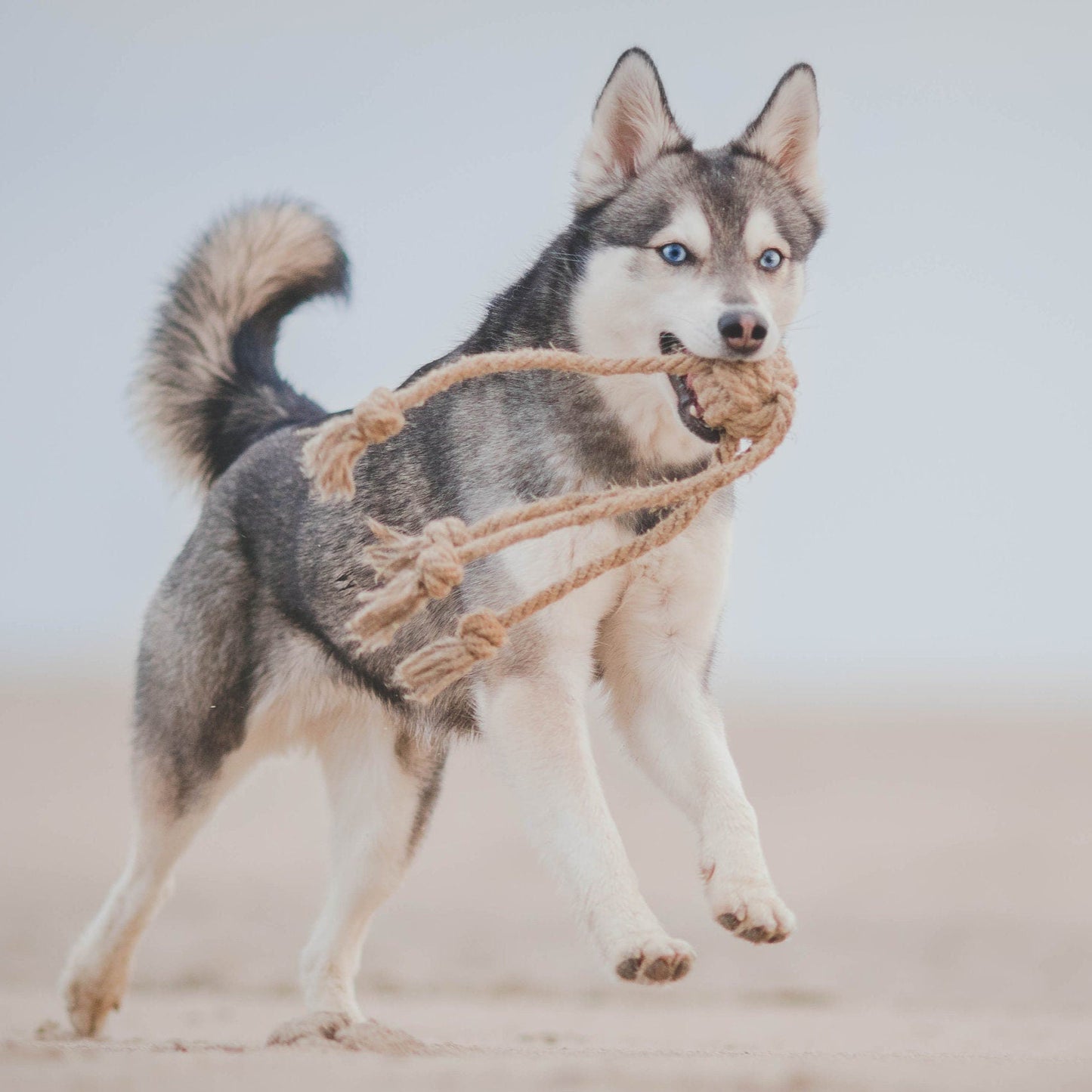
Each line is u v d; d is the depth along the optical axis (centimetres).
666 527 1387
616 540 1542
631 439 1580
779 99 1697
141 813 1852
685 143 1691
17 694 8012
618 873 1424
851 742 6588
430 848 4028
